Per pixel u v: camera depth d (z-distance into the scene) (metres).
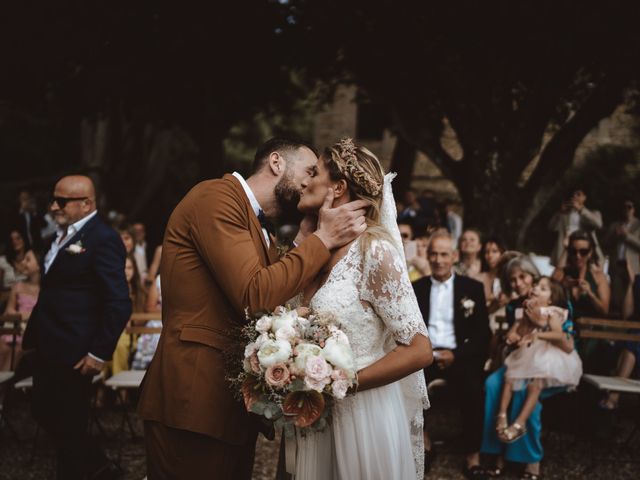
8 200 15.45
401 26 9.05
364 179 2.53
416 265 6.43
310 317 2.38
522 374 4.50
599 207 15.44
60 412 3.82
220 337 2.62
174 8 9.05
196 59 9.82
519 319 4.88
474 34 8.43
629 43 7.92
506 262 5.82
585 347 5.57
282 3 9.55
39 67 9.41
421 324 2.48
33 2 8.86
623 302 5.82
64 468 3.82
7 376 4.77
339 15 9.24
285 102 12.81
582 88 9.88
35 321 3.90
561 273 6.27
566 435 5.45
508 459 4.53
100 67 9.62
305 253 2.47
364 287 2.48
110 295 3.83
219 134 11.13
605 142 16.52
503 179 9.31
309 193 2.63
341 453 2.52
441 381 4.83
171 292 2.67
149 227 12.15
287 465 2.63
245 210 2.67
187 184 19.77
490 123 9.19
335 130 18.83
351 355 2.32
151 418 2.63
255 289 2.43
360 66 10.10
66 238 3.94
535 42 8.15
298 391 2.30
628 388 4.71
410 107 10.48
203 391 2.58
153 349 5.70
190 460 2.59
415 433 2.79
